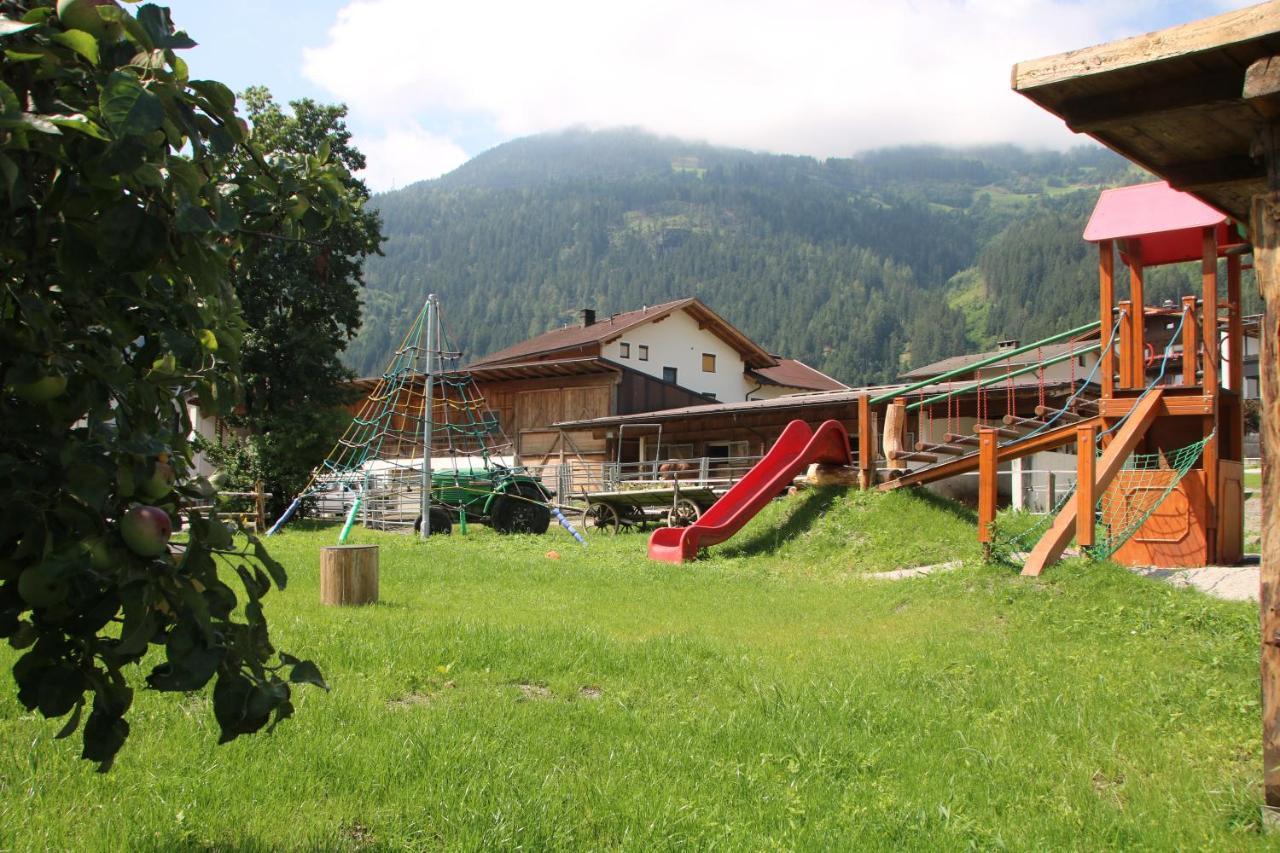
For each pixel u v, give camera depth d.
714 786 4.66
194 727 5.04
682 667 7.19
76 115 2.01
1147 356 16.88
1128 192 14.34
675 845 3.94
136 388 2.35
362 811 4.14
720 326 46.44
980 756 5.21
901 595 11.42
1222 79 4.67
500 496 24.56
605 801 4.35
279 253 31.12
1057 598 10.22
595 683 6.77
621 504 24.75
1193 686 6.67
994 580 11.04
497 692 6.24
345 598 9.88
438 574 13.62
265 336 31.31
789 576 14.37
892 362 192.75
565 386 37.50
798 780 4.79
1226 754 5.29
